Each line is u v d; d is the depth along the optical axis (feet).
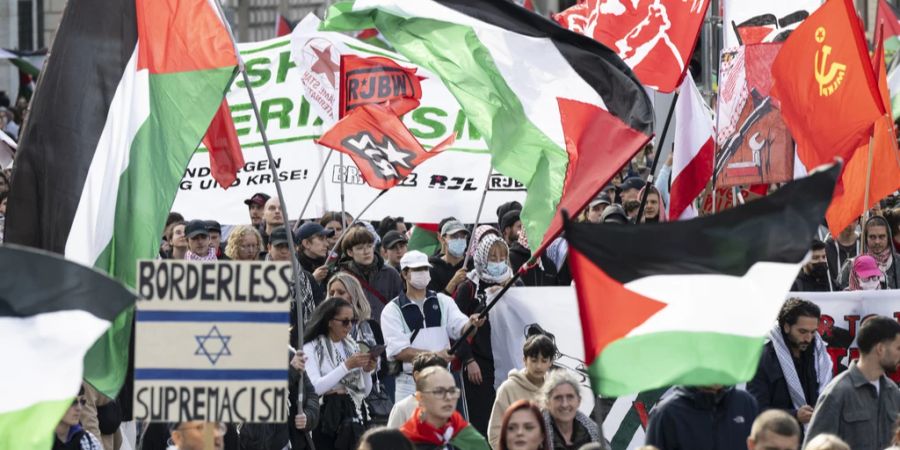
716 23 185.88
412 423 86.28
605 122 102.63
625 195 161.48
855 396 88.79
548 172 102.53
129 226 93.09
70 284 63.72
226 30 94.73
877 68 127.75
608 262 67.87
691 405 83.66
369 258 121.29
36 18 391.24
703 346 67.41
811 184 68.08
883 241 127.24
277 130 145.59
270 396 68.80
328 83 134.82
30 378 63.26
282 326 68.85
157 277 68.64
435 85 142.10
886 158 121.90
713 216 68.49
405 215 145.07
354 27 108.99
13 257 63.62
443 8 106.11
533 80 104.37
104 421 99.14
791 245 68.03
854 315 112.37
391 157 119.34
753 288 67.87
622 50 123.44
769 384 97.96
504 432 81.35
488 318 114.52
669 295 68.03
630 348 67.72
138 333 68.54
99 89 93.40
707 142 126.93
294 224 145.89
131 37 94.02
